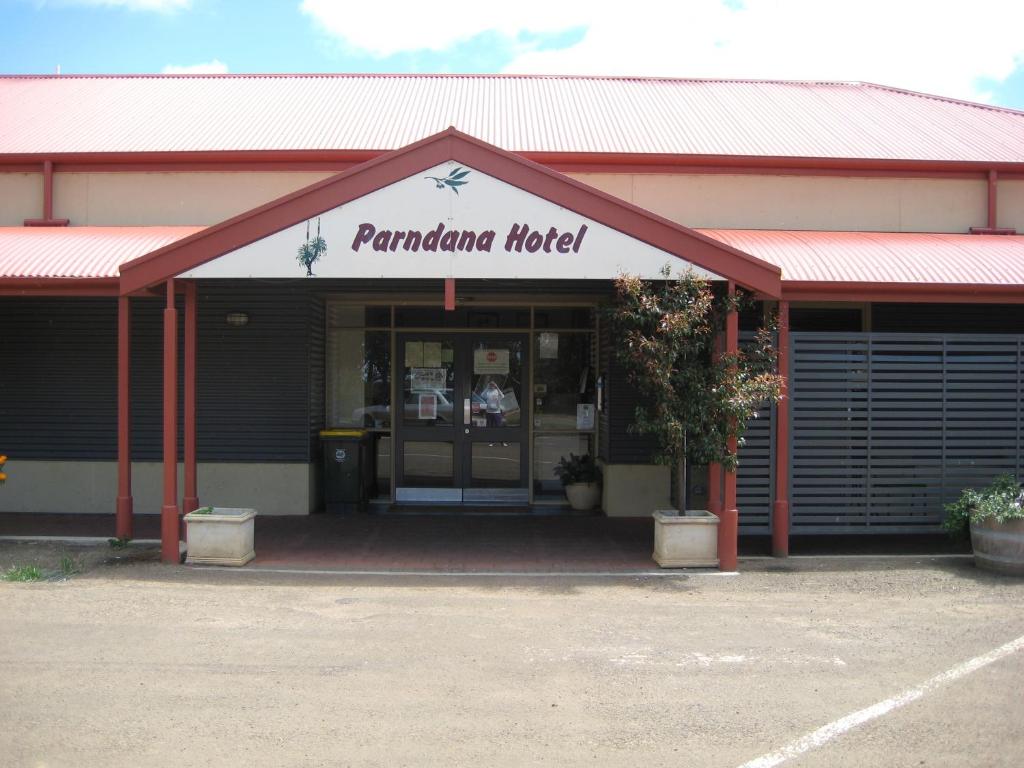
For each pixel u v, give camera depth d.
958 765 4.42
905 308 11.95
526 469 12.62
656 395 8.98
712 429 8.65
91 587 7.82
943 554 9.56
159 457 11.49
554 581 8.33
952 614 7.20
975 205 12.05
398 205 8.52
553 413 12.73
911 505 9.52
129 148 11.80
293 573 8.52
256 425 11.57
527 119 13.13
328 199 8.51
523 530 10.80
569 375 12.73
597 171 11.74
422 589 7.98
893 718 5.01
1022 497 8.77
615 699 5.28
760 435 9.37
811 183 11.92
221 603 7.37
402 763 4.40
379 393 12.63
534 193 8.52
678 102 14.27
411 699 5.25
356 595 7.73
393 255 8.52
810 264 9.45
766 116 13.62
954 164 11.83
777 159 11.77
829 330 11.96
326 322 12.48
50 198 11.80
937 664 5.94
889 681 5.61
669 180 11.83
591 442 12.71
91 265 9.38
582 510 12.11
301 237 8.54
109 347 11.59
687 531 8.85
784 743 4.67
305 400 11.57
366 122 12.88
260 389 11.56
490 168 8.52
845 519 9.45
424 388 12.62
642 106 13.99
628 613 7.21
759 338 8.95
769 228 11.87
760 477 9.45
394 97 14.23
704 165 11.77
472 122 12.89
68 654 5.97
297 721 4.90
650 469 11.75
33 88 14.70
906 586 8.14
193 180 11.86
